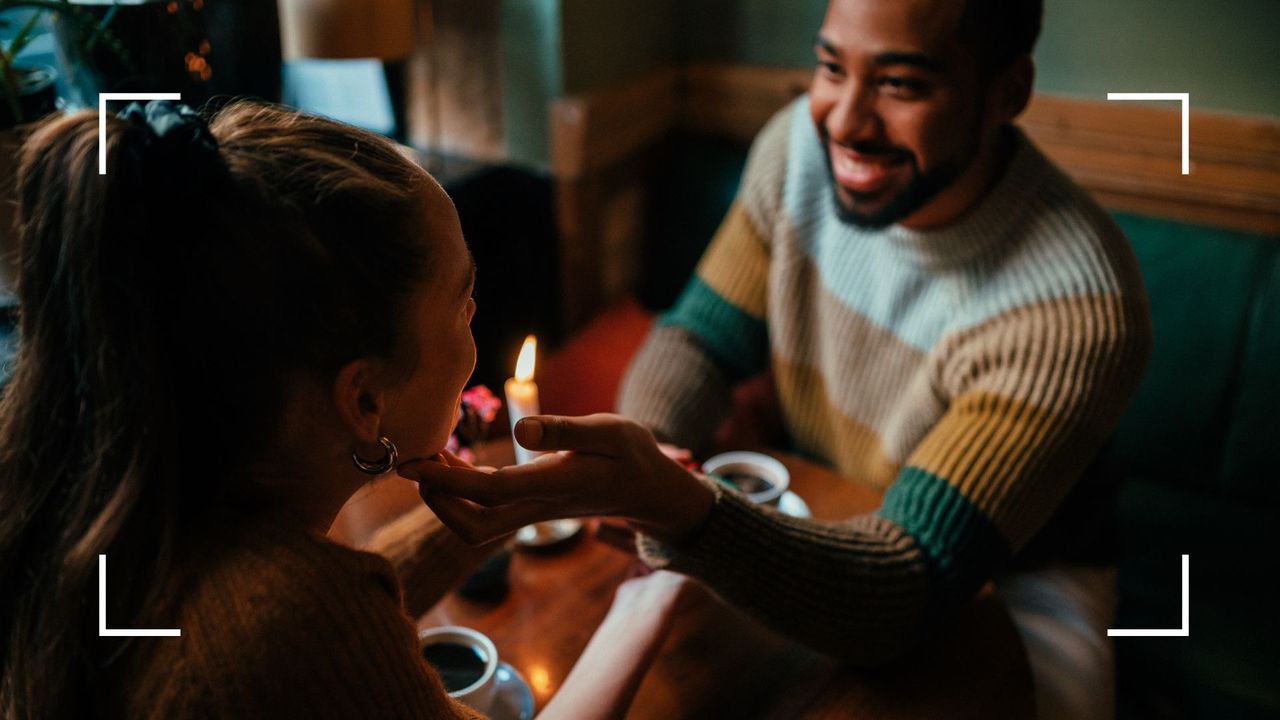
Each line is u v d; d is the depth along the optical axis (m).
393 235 0.60
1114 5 1.79
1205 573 1.65
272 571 0.60
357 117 2.15
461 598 1.07
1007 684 0.98
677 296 2.29
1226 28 1.71
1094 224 1.19
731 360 1.56
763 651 1.01
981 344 1.21
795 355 1.54
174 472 0.59
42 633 0.62
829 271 1.45
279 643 0.58
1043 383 1.13
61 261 0.56
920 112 1.11
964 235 1.23
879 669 1.00
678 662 0.99
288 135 0.60
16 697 0.66
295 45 1.67
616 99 2.06
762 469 1.24
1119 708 1.57
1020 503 1.08
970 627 1.06
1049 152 1.90
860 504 1.25
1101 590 1.40
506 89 2.04
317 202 0.57
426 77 2.12
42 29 1.53
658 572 1.02
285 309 0.57
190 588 0.60
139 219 0.54
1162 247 1.75
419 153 2.08
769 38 2.16
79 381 0.58
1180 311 1.74
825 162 1.27
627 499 0.86
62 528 0.62
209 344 0.58
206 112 0.69
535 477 0.79
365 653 0.61
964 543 1.05
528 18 1.95
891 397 1.40
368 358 0.61
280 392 0.60
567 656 0.99
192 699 0.57
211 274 0.56
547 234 2.15
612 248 2.24
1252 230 1.73
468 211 1.98
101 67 1.34
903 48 1.08
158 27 1.36
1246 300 1.67
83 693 0.63
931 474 1.10
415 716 0.64
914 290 1.33
